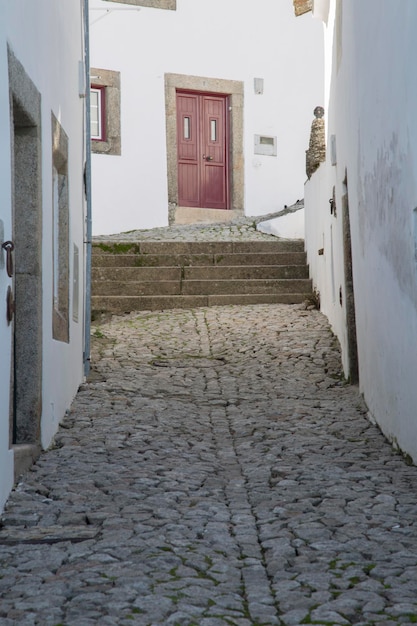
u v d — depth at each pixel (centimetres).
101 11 1634
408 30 530
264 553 400
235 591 349
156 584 352
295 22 1803
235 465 594
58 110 692
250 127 1769
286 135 1798
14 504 485
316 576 364
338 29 920
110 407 775
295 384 884
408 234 556
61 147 704
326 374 924
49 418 640
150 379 897
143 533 427
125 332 1114
